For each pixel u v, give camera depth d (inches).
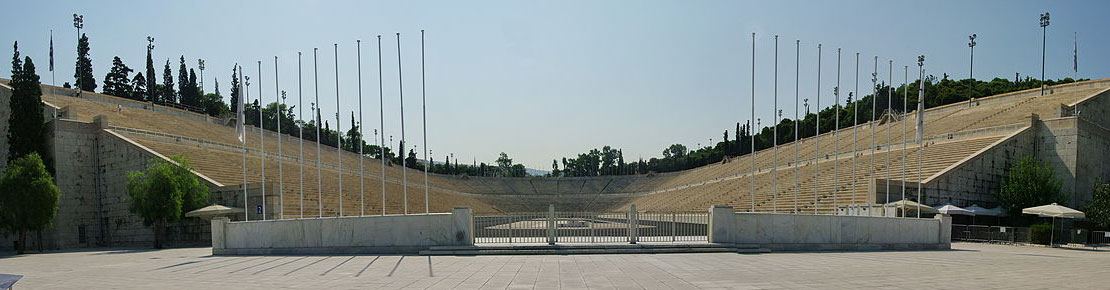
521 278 756.6
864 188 2064.5
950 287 655.1
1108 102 2650.1
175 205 1759.4
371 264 957.8
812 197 2257.6
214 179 2092.8
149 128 2753.4
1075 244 1579.7
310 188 2428.6
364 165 4124.0
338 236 1186.0
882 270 835.4
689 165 6215.6
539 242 1196.5
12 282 499.2
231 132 3491.6
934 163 2146.9
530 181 5935.0
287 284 721.6
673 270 838.5
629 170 7564.0
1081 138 2113.7
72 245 2127.2
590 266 896.3
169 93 5039.4
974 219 1973.4
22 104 2096.5
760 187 2866.6
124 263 1101.1
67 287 738.2
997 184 2079.2
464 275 795.4
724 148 5777.6
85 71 4591.5
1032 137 2196.1
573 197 5477.4
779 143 5467.5
